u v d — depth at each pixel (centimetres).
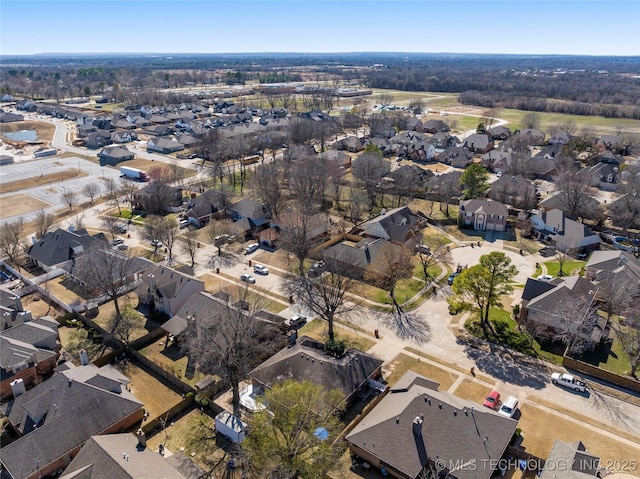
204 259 8731
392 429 4284
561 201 10500
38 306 7131
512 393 5197
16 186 13212
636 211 9725
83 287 7656
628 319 6341
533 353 5916
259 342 5866
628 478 4025
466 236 9794
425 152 15950
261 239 9431
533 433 4600
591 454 4288
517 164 13525
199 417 4944
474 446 4084
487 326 6506
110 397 4778
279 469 3878
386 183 12062
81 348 6119
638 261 7706
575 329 5706
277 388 4400
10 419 4694
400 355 5906
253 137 17988
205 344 5212
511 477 4097
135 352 5931
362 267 7888
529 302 6519
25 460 4119
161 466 3947
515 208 11138
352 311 6950
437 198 11850
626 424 4731
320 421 4288
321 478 3894
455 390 5241
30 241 9444
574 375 5484
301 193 11044
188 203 11481
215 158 14488
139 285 7412
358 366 5269
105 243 8344
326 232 9756
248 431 4503
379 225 9062
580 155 16000
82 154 17125
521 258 8694
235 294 7194
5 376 5238
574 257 8644
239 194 12450
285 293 7469
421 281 7881
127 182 13600
